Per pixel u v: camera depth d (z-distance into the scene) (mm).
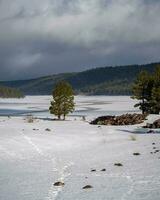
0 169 21344
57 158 25078
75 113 92438
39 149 29188
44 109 118688
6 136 34969
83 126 48281
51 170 20750
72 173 19656
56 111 65000
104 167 20844
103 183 16734
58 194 15188
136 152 25703
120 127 47438
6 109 119000
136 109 109562
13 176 19281
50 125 48344
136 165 20656
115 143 32000
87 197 14438
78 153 27266
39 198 14711
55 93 65188
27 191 15930
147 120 54062
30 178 18688
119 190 15227
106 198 14102
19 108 125875
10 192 15867
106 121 52750
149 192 14547
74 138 35906
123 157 23859
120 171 19312
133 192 14734
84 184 16797
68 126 47719
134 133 40281
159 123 46625
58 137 35938
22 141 32562
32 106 142125
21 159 24781
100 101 192500
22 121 55906
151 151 25609
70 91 65375
